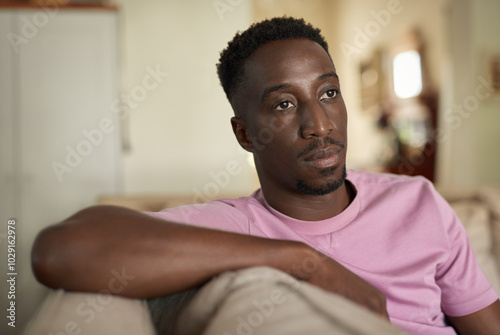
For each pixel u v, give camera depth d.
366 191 0.92
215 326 0.42
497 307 0.90
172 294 0.57
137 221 0.58
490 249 1.42
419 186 0.93
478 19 3.69
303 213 0.85
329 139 0.78
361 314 0.42
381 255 0.85
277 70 0.78
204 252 0.56
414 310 0.84
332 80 0.79
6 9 3.08
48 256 0.53
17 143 3.13
